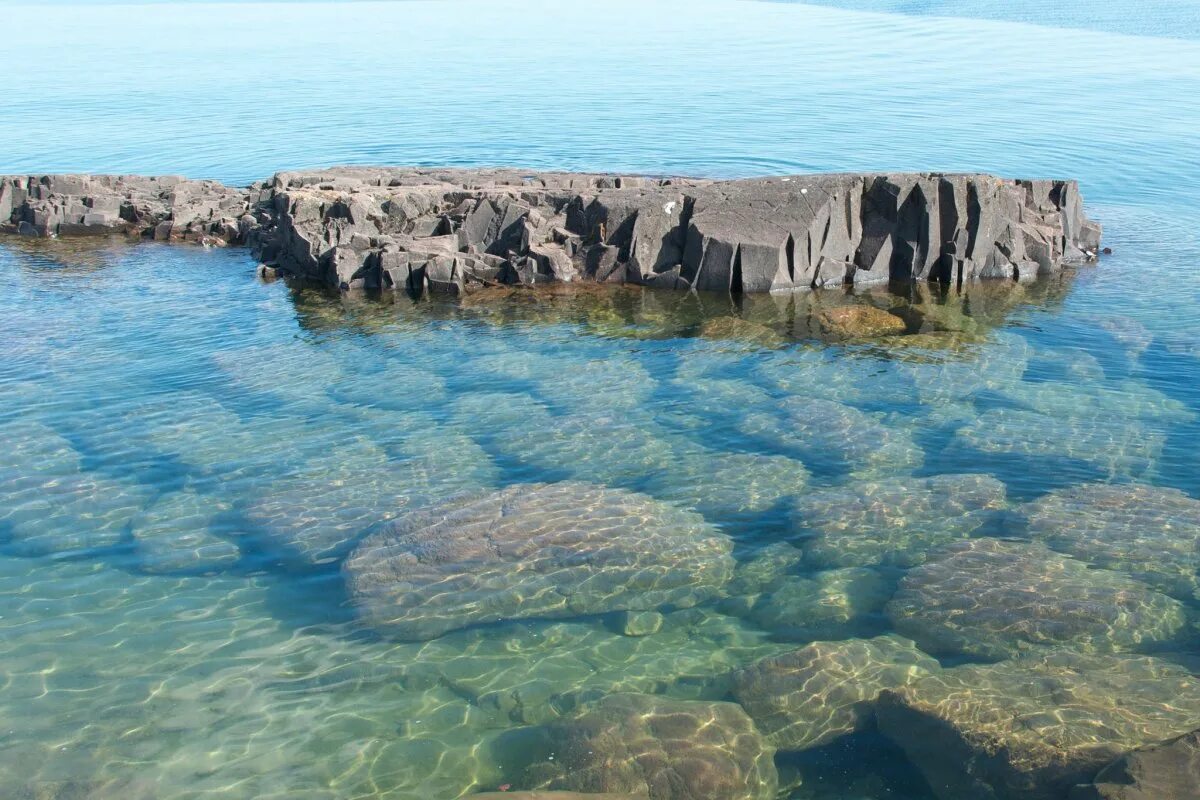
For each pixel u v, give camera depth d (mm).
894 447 16062
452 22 134875
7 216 35188
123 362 20750
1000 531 13422
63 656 10922
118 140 49781
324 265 27672
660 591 12164
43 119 56062
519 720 9914
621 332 22797
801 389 18844
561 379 19516
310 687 10406
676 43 96750
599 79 71125
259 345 21922
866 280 27125
